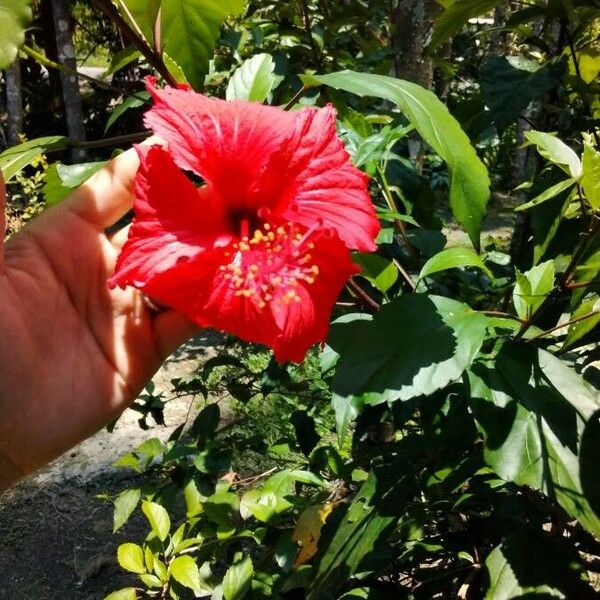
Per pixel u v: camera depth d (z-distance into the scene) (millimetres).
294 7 768
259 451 628
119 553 528
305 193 293
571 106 601
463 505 479
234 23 856
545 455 334
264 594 521
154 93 277
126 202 334
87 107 2355
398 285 484
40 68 2393
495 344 368
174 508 1012
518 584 378
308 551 484
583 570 444
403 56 772
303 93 363
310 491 654
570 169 363
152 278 271
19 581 945
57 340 319
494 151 2141
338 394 320
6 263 312
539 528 412
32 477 1120
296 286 288
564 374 353
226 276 284
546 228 432
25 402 308
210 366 648
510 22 543
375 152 436
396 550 509
